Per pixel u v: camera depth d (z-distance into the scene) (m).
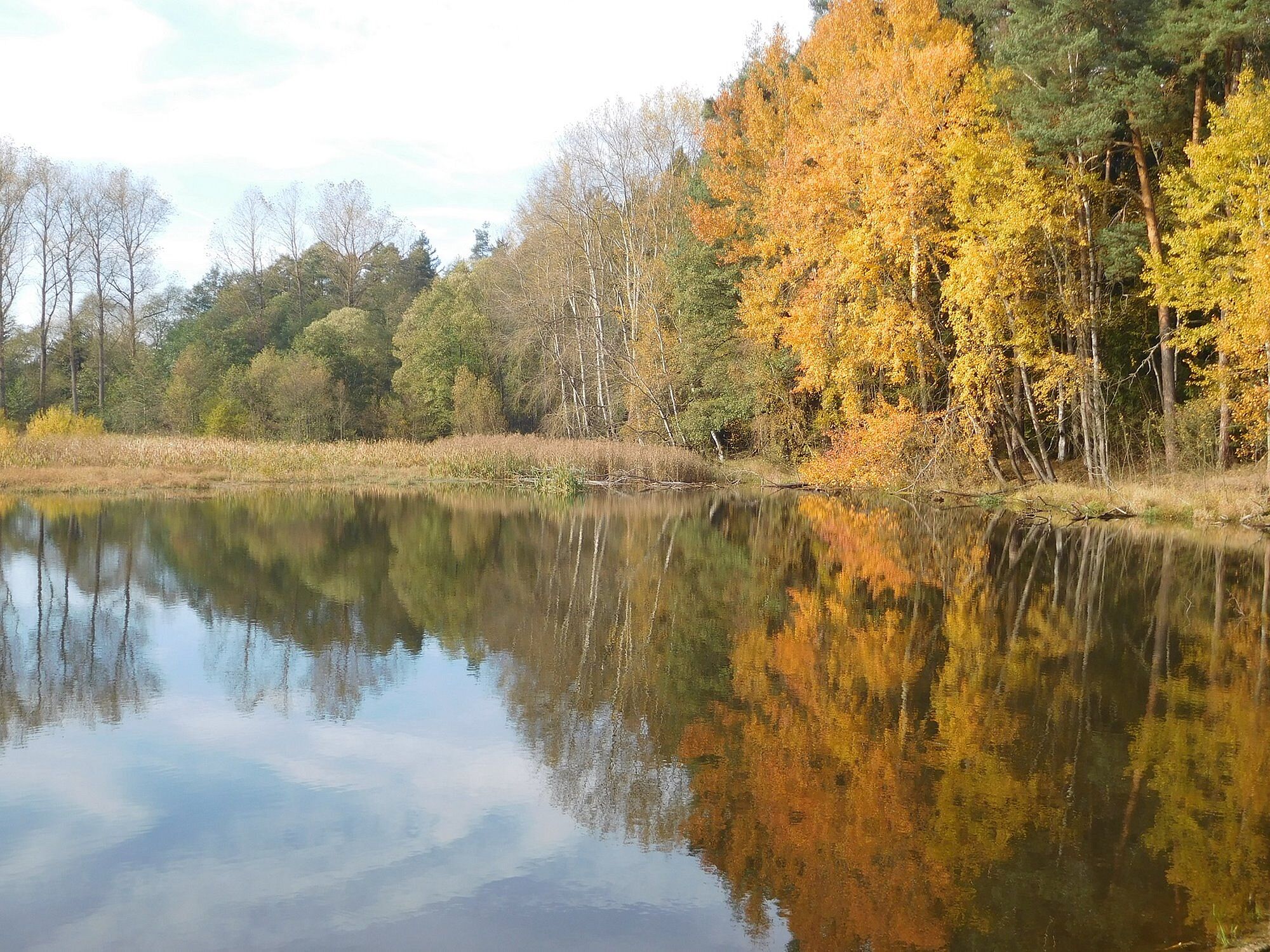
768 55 36.88
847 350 27.73
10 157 50.34
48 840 5.58
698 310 38.84
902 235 25.03
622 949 4.46
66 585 14.00
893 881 5.10
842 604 12.80
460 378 54.03
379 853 5.48
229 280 73.56
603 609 12.59
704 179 37.78
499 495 30.98
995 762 6.84
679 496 31.67
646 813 6.05
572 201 41.59
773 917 4.74
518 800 6.27
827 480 29.95
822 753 7.10
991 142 23.88
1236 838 5.55
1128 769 6.70
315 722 7.86
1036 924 4.60
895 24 27.84
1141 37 22.41
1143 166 23.14
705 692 8.68
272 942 4.50
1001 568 15.70
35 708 8.19
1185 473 23.73
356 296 72.38
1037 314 24.41
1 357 52.62
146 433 51.28
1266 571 15.02
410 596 13.40
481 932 4.61
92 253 56.81
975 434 26.34
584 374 44.47
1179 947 4.35
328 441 51.50
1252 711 8.02
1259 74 22.33
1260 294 19.00
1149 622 11.58
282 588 13.87
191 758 7.00
